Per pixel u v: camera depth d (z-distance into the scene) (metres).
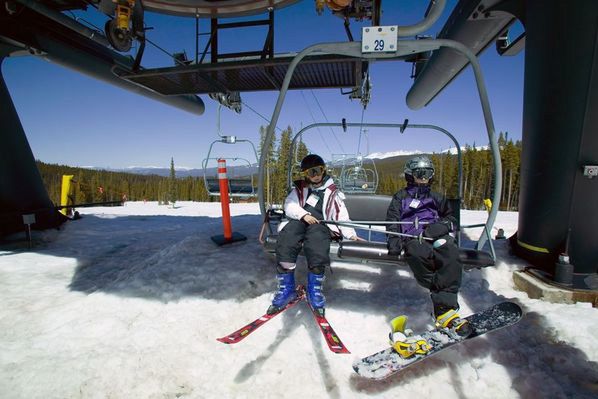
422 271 2.59
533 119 3.69
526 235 3.86
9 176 6.09
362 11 4.94
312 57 4.52
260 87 5.98
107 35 4.84
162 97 8.03
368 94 6.66
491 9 4.36
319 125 4.36
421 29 2.84
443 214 2.99
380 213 4.78
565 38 3.27
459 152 3.90
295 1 5.86
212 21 5.37
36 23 6.00
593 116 3.23
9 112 6.25
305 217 2.83
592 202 3.34
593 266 3.46
